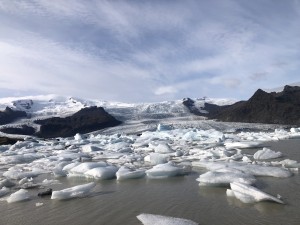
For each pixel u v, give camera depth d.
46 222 8.64
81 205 10.16
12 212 9.73
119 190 12.12
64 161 20.52
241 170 13.27
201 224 7.82
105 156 24.28
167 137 45.16
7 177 16.17
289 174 12.71
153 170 14.27
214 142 33.16
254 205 9.07
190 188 11.77
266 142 32.78
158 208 9.39
